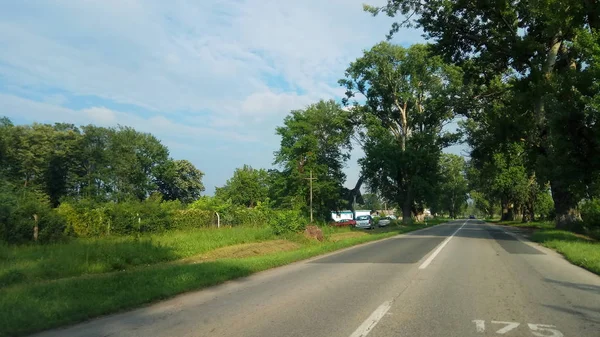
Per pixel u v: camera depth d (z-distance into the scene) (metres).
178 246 19.61
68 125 70.06
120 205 26.41
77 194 66.62
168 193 83.81
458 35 31.58
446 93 45.50
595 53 23.73
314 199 48.59
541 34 30.05
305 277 12.30
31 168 59.38
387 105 60.50
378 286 10.65
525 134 31.78
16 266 13.70
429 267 14.01
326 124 61.50
